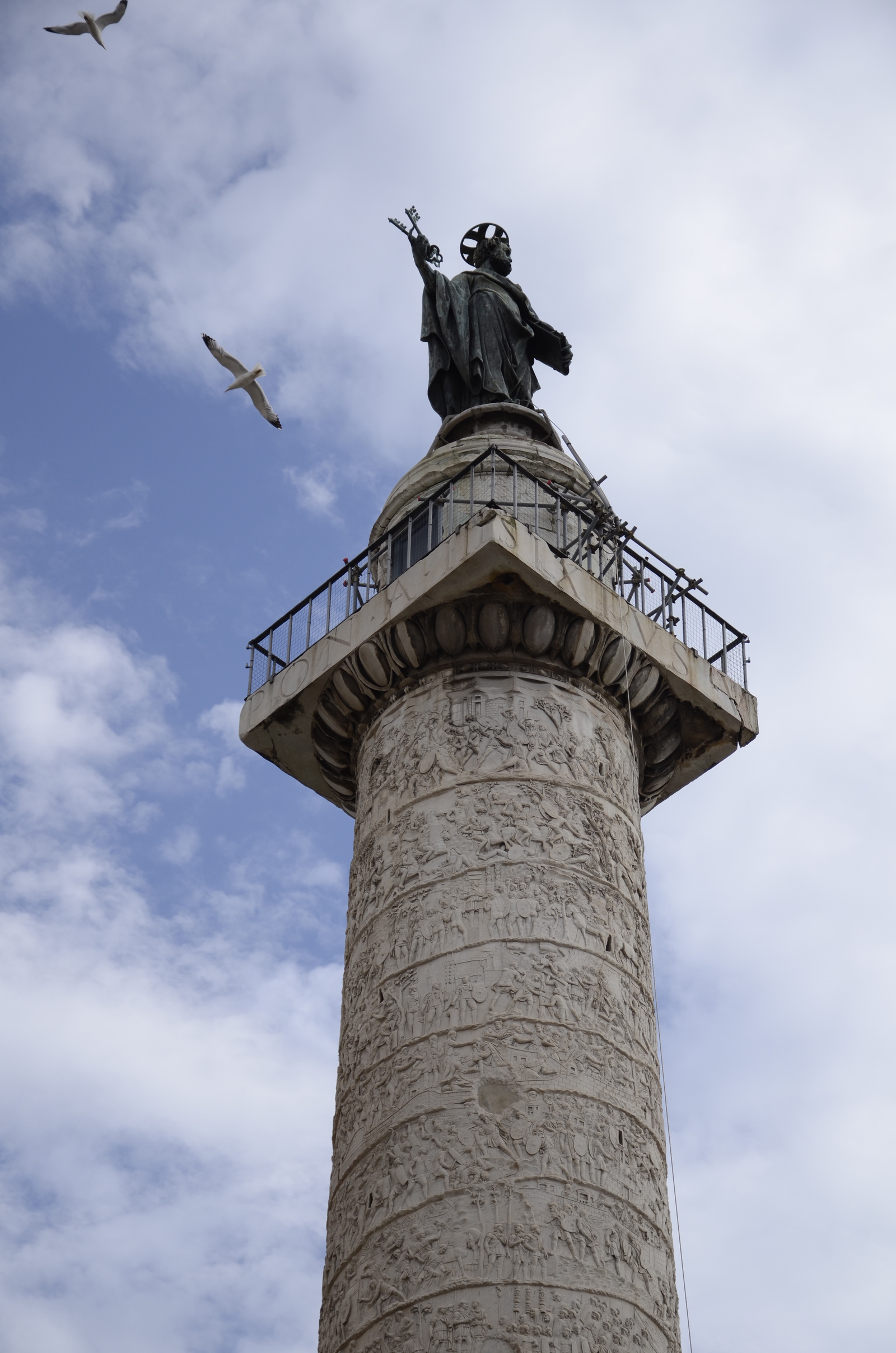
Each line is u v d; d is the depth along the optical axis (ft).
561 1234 51.19
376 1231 52.75
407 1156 53.36
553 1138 52.95
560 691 63.82
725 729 68.28
